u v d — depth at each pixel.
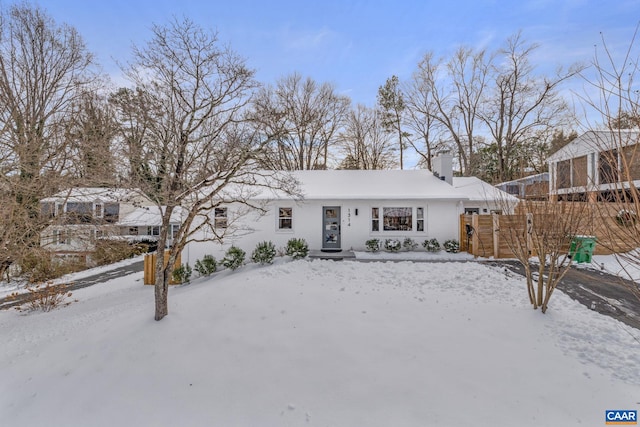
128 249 11.63
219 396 3.28
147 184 5.14
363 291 6.30
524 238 5.60
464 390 3.21
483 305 5.46
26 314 7.69
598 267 8.88
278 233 12.70
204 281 9.12
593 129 3.03
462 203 13.18
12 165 7.69
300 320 4.86
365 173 15.67
